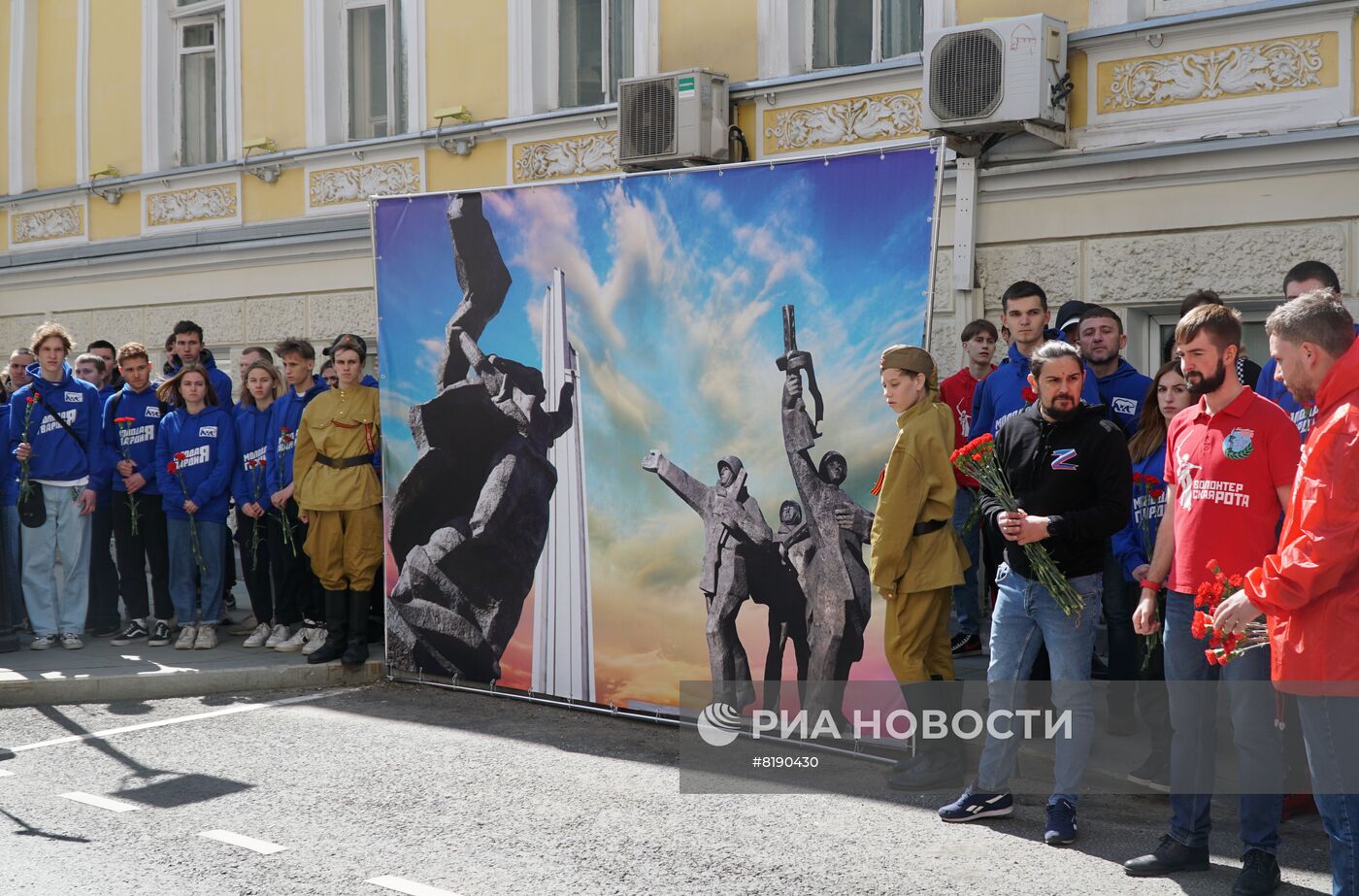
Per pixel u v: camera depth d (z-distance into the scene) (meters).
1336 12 7.58
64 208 14.55
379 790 5.93
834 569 6.39
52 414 9.11
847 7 9.76
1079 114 8.54
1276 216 7.74
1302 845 5.15
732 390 6.68
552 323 7.33
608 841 5.19
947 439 5.79
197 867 4.95
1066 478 5.13
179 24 13.81
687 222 6.77
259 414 9.08
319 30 12.45
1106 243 8.37
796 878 4.76
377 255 8.03
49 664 8.52
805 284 6.41
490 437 7.64
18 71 14.87
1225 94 8.00
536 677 7.54
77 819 5.57
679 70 9.95
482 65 11.49
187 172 13.37
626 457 7.08
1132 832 5.29
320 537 8.26
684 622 6.91
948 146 8.90
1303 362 4.15
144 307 13.79
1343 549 3.98
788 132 9.84
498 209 7.50
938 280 9.05
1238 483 4.64
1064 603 5.07
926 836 5.23
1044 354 5.20
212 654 8.84
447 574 7.89
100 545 9.66
